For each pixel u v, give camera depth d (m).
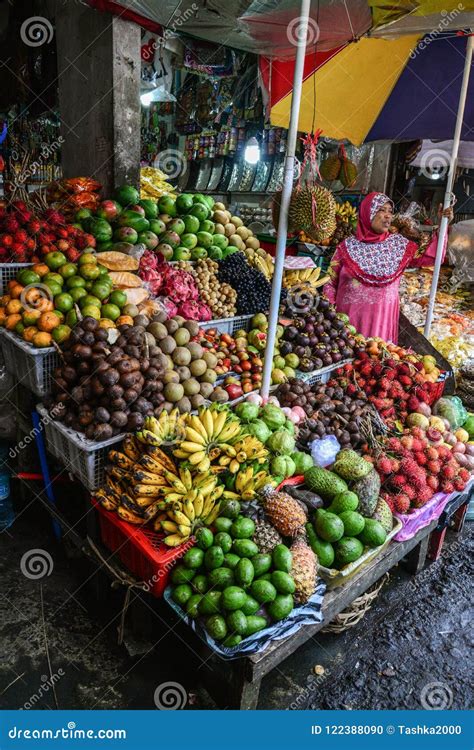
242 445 2.60
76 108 4.16
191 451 2.47
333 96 5.25
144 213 3.88
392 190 7.18
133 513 2.39
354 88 5.20
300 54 2.53
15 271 3.16
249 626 2.06
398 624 2.90
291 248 5.95
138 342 2.74
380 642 2.78
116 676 2.44
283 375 3.56
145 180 4.49
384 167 6.97
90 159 4.17
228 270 4.05
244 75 5.68
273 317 2.98
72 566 3.10
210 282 3.93
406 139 5.78
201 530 2.24
